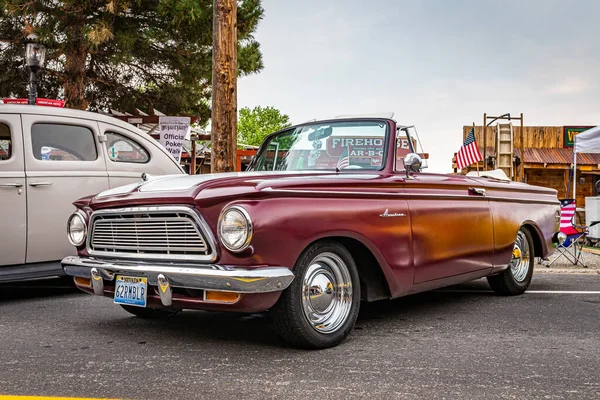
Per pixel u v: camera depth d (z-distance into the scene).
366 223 4.04
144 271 3.72
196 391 3.00
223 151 7.80
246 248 3.44
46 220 5.83
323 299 3.88
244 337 4.17
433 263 4.59
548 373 3.35
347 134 4.85
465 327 4.57
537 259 9.27
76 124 6.17
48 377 3.23
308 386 3.09
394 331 4.42
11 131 5.73
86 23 13.37
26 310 5.20
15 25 14.62
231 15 7.82
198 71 15.84
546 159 19.97
